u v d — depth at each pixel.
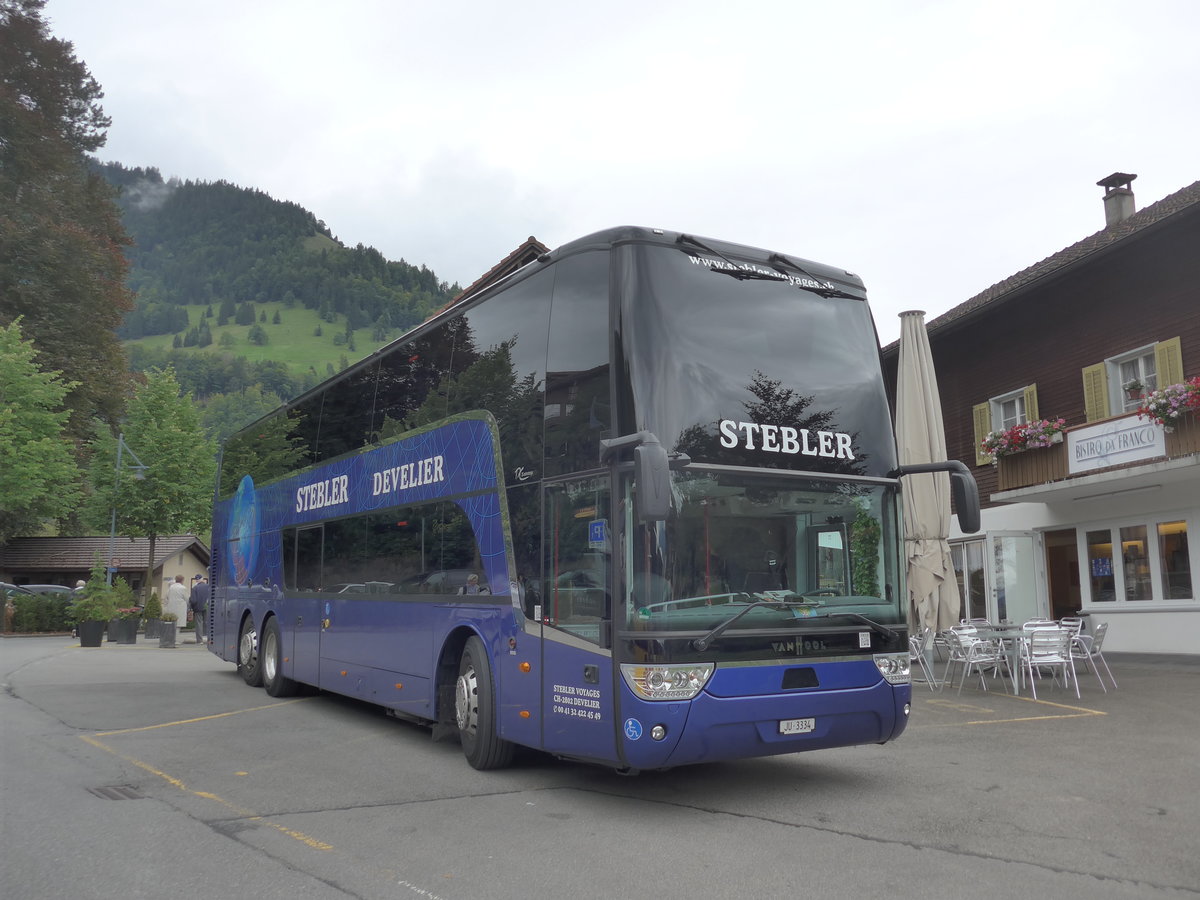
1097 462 17.45
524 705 7.59
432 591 9.25
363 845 5.98
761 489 6.98
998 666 13.98
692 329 7.01
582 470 7.08
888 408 7.79
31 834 6.18
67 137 47.53
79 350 42.50
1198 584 16.83
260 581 14.74
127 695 13.90
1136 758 8.47
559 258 7.73
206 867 5.50
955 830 6.25
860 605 7.23
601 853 5.80
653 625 6.45
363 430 11.31
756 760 8.73
